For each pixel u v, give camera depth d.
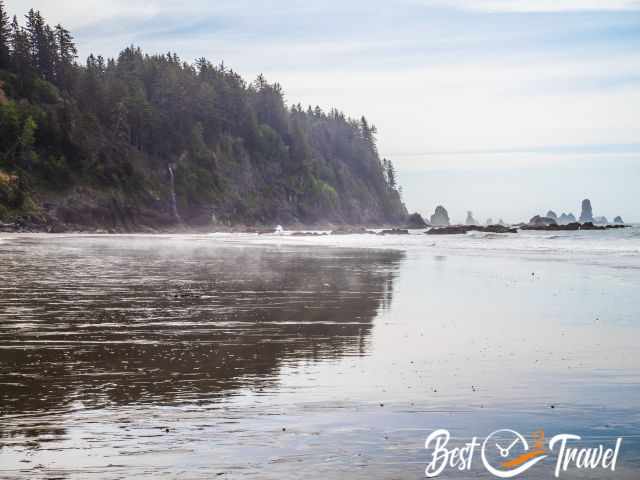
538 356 11.86
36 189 119.06
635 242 70.19
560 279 28.08
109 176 131.62
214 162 160.75
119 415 7.98
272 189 178.25
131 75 170.50
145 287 23.62
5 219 107.62
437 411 8.29
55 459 6.53
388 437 7.26
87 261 37.59
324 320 16.23
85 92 148.00
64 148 130.12
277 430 7.46
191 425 7.62
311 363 11.17
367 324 15.63
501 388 9.47
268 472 6.21
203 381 9.79
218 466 6.36
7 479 6.03
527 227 118.75
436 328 15.08
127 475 6.14
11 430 7.39
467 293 22.67
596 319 16.62
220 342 13.11
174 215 141.00
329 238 98.12
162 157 153.62
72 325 15.09
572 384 9.73
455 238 90.38
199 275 29.03
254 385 9.56
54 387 9.34
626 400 8.84
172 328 14.81
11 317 16.28
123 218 128.50
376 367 10.86
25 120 124.75
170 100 166.88
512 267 35.31
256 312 17.58
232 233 140.50
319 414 8.10
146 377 10.01
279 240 86.38
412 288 24.16
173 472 6.21
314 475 6.15
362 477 6.12
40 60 147.75
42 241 70.12
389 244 71.12
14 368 10.59
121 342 13.03
